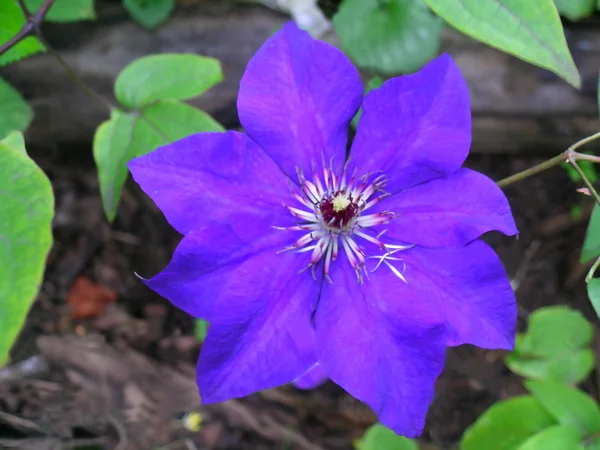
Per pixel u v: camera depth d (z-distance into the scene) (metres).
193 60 0.33
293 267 0.25
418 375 0.24
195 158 0.24
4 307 0.19
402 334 0.24
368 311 0.25
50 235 0.20
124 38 0.42
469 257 0.25
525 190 0.48
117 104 0.42
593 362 0.42
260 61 0.25
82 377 0.45
